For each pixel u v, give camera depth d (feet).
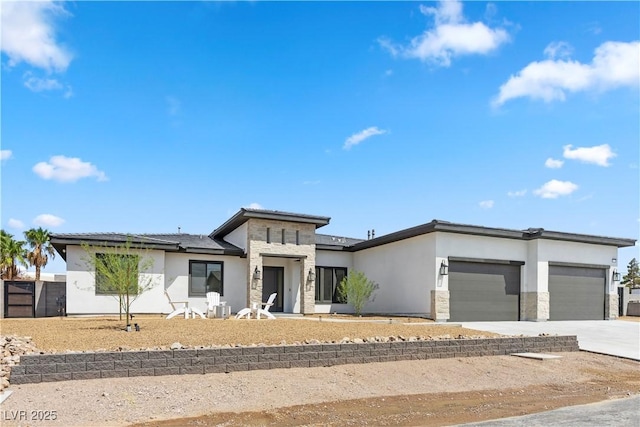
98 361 28.07
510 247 74.69
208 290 75.41
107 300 66.54
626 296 100.53
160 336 36.47
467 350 40.83
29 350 30.45
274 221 76.07
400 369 35.22
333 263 86.33
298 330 41.29
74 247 65.51
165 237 79.10
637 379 37.42
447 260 68.90
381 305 80.33
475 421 24.23
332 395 28.81
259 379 30.22
